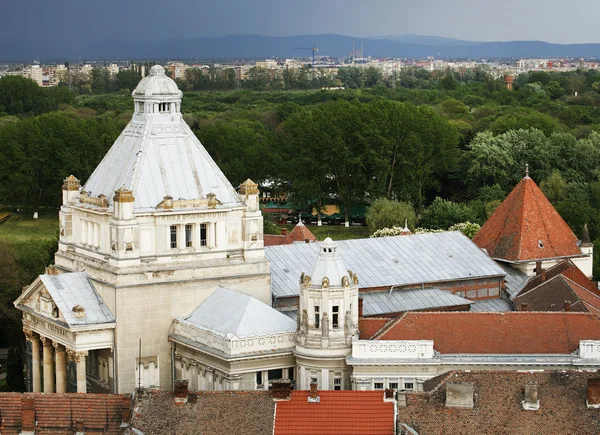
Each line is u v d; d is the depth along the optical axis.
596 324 170.25
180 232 177.50
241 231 182.12
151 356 176.25
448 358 164.88
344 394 144.00
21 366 196.88
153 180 177.62
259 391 145.50
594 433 136.00
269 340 169.12
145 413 143.25
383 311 188.62
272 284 188.12
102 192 179.75
